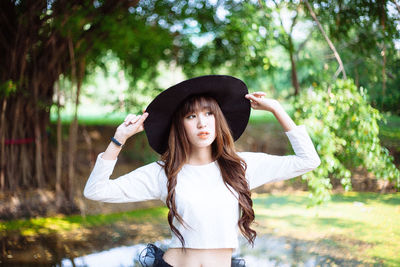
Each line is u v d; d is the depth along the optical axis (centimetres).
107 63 925
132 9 605
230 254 193
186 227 187
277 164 202
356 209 561
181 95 194
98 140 1025
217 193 192
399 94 621
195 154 205
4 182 605
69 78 676
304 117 418
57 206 567
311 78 707
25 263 372
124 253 401
